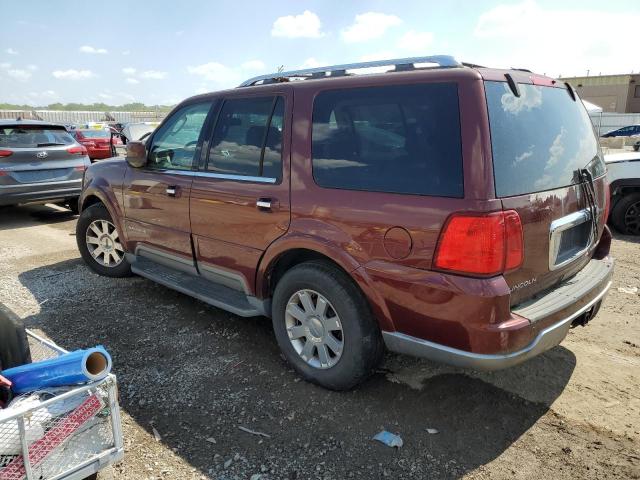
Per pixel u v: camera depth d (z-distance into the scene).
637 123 36.38
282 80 3.87
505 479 2.53
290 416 3.04
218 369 3.59
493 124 2.58
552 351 3.80
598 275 3.26
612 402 3.15
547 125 2.98
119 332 4.19
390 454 2.71
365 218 2.87
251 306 3.74
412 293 2.72
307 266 3.20
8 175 8.27
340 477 2.56
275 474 2.59
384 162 2.86
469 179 2.53
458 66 3.00
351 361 3.07
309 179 3.19
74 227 8.47
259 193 3.45
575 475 2.55
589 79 54.91
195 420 3.02
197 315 4.52
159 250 4.53
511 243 2.54
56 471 2.08
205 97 4.10
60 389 2.18
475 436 2.85
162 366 3.64
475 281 2.52
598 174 3.44
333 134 3.11
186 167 4.16
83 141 18.67
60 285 5.32
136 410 3.12
